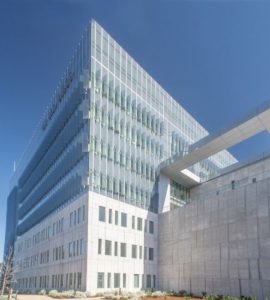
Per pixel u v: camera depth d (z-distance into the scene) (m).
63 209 54.06
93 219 44.97
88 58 50.62
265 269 36.22
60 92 62.22
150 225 54.19
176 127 66.38
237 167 59.62
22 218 89.25
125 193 51.06
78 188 49.16
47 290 51.12
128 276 47.84
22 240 82.88
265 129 47.00
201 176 68.50
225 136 49.56
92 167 46.78
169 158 58.53
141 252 51.16
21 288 73.69
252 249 38.12
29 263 71.19
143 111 58.38
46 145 69.69
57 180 60.66
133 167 53.75
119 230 48.31
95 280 43.09
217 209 44.25
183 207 50.81
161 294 45.00
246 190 40.47
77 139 52.09
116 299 37.06
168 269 51.03
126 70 56.25
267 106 43.03
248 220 39.38
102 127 49.72
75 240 47.22
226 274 40.81
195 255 46.38
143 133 57.34
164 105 64.25
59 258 52.31
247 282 37.94
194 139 71.69
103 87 51.12
